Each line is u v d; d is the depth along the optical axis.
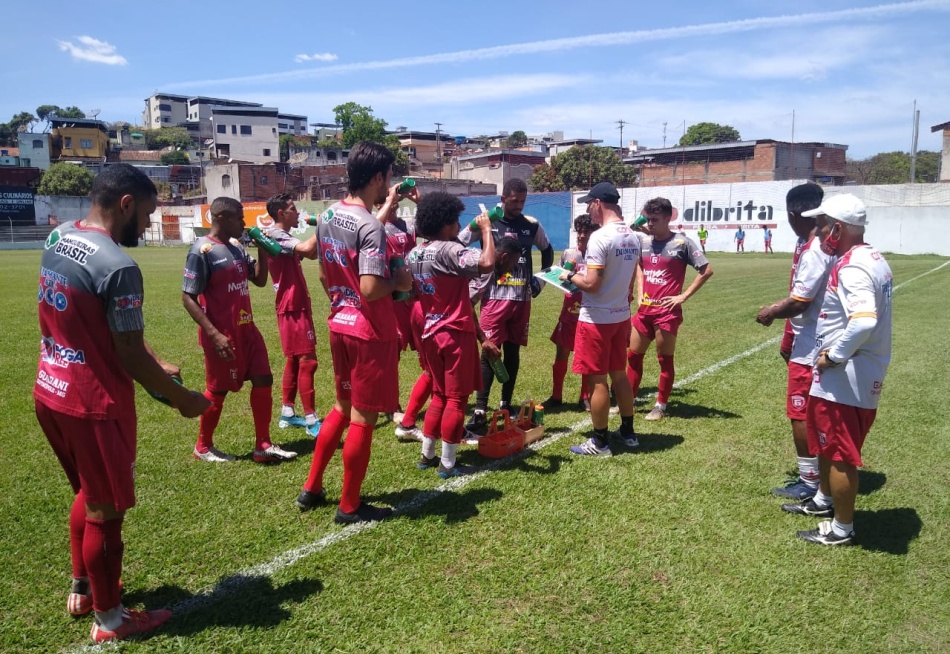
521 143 102.75
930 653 2.73
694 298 14.53
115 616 2.80
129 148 91.62
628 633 2.84
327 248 3.75
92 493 2.65
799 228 4.30
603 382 4.88
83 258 2.53
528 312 5.88
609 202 4.84
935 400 6.40
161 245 50.72
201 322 4.45
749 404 6.37
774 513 3.99
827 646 2.78
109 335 2.62
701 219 38.22
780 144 51.19
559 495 4.22
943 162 43.94
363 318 3.65
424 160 87.12
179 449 5.07
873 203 34.44
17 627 2.86
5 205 50.62
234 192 57.22
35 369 7.73
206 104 114.19
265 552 3.48
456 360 4.40
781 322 11.19
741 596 3.12
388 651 2.72
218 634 2.82
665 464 4.79
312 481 3.98
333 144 73.62
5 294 15.42
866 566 3.39
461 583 3.21
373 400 3.68
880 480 4.51
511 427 5.23
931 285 17.11
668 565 3.39
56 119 75.25
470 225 4.91
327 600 3.06
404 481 4.48
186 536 3.65
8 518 3.87
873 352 3.43
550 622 2.92
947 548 3.59
